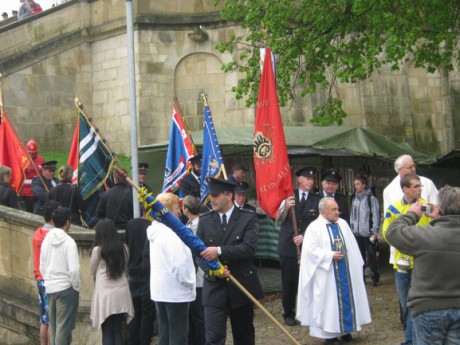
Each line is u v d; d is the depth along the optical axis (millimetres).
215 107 18766
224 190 7387
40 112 19422
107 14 19438
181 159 10992
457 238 5207
